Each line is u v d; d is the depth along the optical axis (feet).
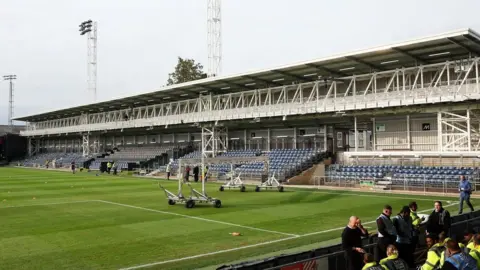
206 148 189.37
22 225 55.83
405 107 116.26
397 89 120.47
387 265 25.13
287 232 50.29
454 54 110.32
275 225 54.95
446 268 23.71
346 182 115.55
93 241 45.96
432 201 80.07
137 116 233.96
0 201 82.79
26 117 325.01
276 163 140.46
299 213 65.21
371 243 33.17
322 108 130.41
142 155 216.74
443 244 28.12
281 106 145.18
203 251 41.09
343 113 129.70
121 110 242.78
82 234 49.80
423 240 38.14
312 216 62.23
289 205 74.95
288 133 167.02
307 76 141.69
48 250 41.93
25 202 81.20
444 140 117.91
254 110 153.99
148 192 101.50
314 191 101.45
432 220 37.24
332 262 28.63
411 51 107.96
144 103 222.07
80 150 299.17
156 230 52.01
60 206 75.05
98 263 37.17
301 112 136.36
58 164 263.90
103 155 249.55
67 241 45.98
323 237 46.96
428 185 99.71
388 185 105.19
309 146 159.43
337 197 88.17
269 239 46.32
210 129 183.11
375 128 134.92
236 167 147.64
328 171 125.70
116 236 48.57
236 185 102.94
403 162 118.42
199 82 157.38
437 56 112.57
